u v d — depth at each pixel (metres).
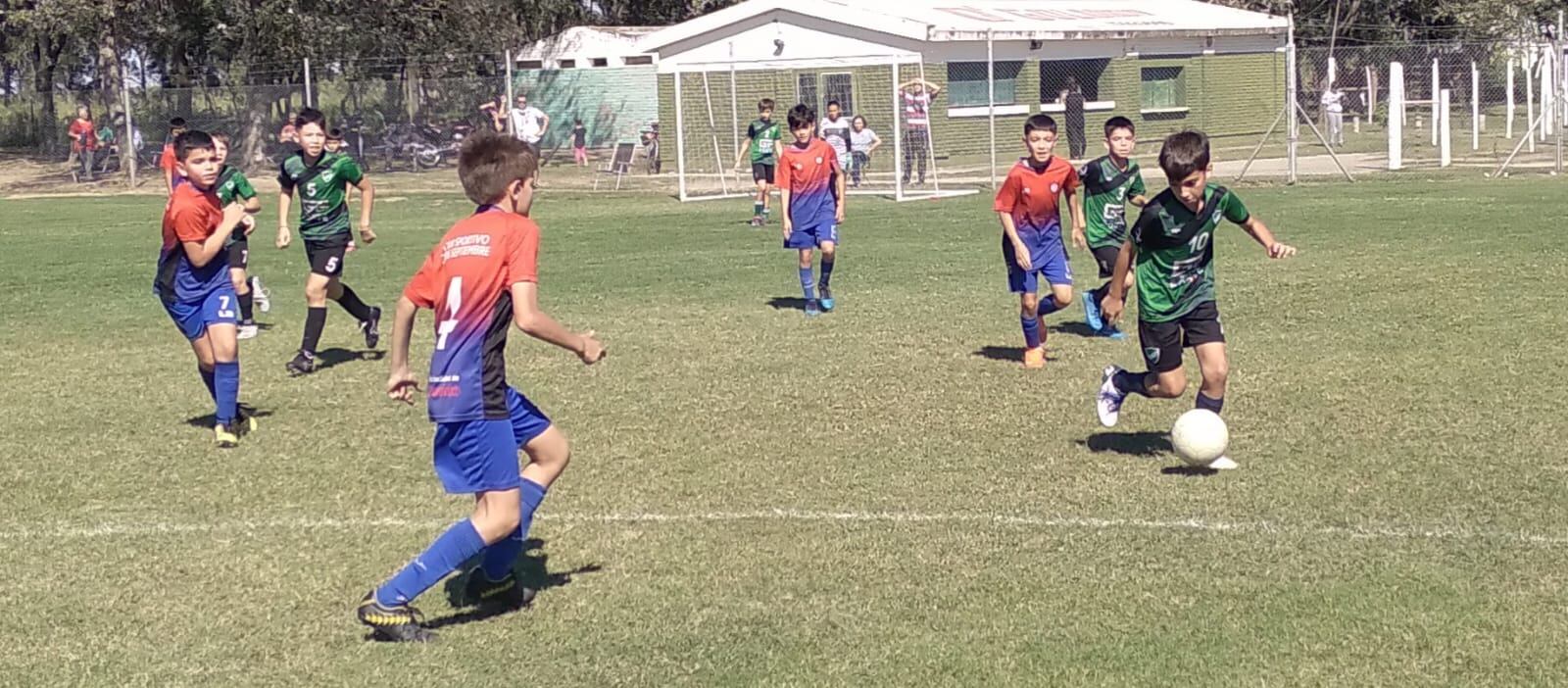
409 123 33.38
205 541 6.33
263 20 34.66
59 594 5.67
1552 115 31.48
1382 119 41.69
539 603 5.44
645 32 40.34
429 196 28.47
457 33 38.00
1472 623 4.95
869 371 9.67
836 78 31.34
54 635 5.23
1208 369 7.04
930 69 31.48
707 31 32.31
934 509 6.49
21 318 13.06
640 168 33.84
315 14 35.22
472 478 5.04
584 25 48.53
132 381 10.05
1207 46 36.50
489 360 4.98
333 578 5.80
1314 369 9.23
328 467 7.57
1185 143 6.67
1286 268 14.12
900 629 5.07
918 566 5.71
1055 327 11.33
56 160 34.00
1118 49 34.72
